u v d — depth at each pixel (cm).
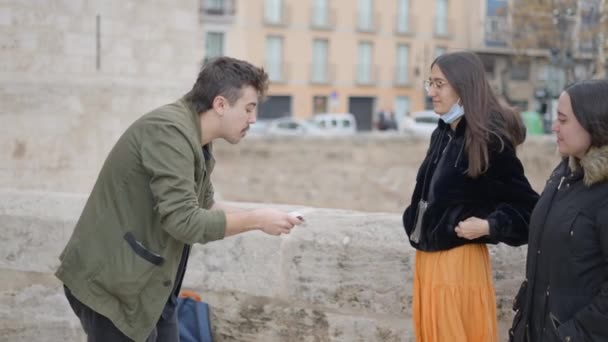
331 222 351
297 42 4091
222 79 253
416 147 2652
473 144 249
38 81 702
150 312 251
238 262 361
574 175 227
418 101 4506
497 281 321
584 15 2345
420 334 279
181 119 248
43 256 388
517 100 4022
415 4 4431
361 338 338
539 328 234
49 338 391
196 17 963
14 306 395
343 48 4247
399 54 4450
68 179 742
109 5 790
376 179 2295
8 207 396
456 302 262
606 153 217
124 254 247
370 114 4400
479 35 4188
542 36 2586
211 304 367
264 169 2447
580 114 220
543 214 232
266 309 355
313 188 2150
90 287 250
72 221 382
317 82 4162
